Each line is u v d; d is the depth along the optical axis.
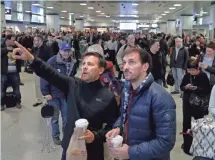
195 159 2.44
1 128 5.28
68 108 2.11
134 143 1.79
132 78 1.78
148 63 1.81
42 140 4.69
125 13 27.23
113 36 15.32
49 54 6.46
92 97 2.08
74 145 1.88
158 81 5.80
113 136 1.79
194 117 4.04
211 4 16.92
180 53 8.00
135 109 1.78
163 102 1.70
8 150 4.30
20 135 4.93
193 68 3.98
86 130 1.92
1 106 6.53
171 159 3.98
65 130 2.10
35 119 5.83
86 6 20.19
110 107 2.09
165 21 41.44
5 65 6.39
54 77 2.12
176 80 8.27
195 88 3.98
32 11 26.08
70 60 4.15
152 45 5.69
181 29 26.64
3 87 6.53
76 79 2.18
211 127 2.37
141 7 20.47
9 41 6.28
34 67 2.08
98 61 2.11
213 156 2.36
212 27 16.75
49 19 27.88
